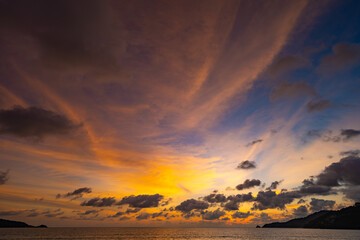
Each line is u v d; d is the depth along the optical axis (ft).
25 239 527.40
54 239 545.44
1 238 549.54
